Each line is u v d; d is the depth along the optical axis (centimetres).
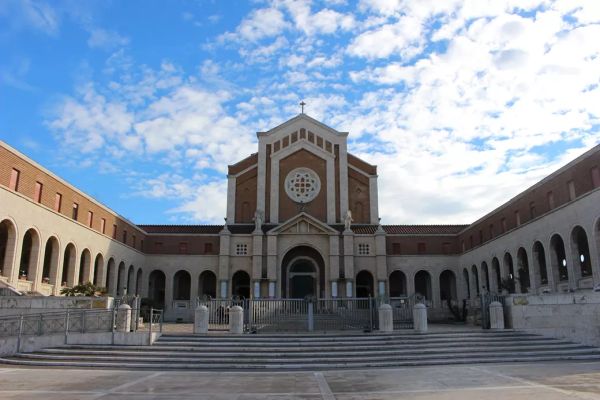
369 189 6419
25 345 2306
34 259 3534
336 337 2506
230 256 5762
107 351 2273
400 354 2264
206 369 2045
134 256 5566
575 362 2159
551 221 3938
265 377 1784
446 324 4309
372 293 5756
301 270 5872
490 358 2244
